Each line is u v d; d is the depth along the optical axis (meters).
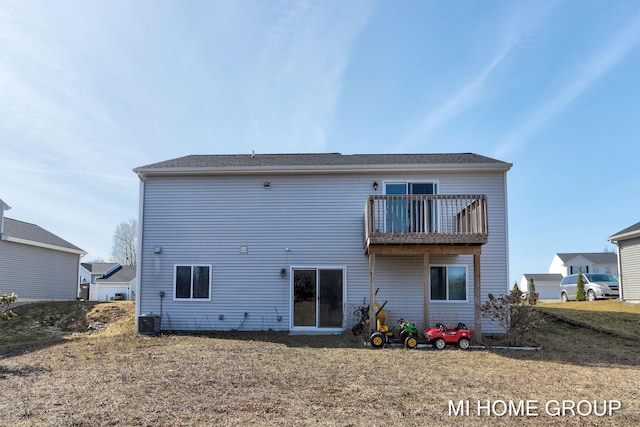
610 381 7.69
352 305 13.52
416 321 13.29
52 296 22.61
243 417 5.56
